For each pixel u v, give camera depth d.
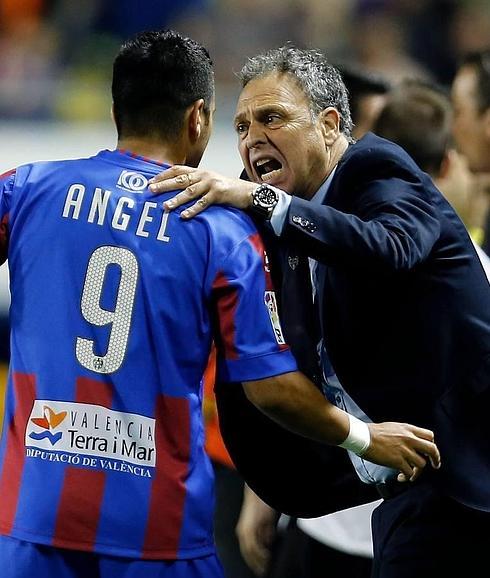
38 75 29.72
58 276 10.47
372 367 11.41
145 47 10.84
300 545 15.07
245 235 10.52
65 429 10.30
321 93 11.56
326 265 10.88
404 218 10.75
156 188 10.48
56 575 10.29
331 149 11.73
